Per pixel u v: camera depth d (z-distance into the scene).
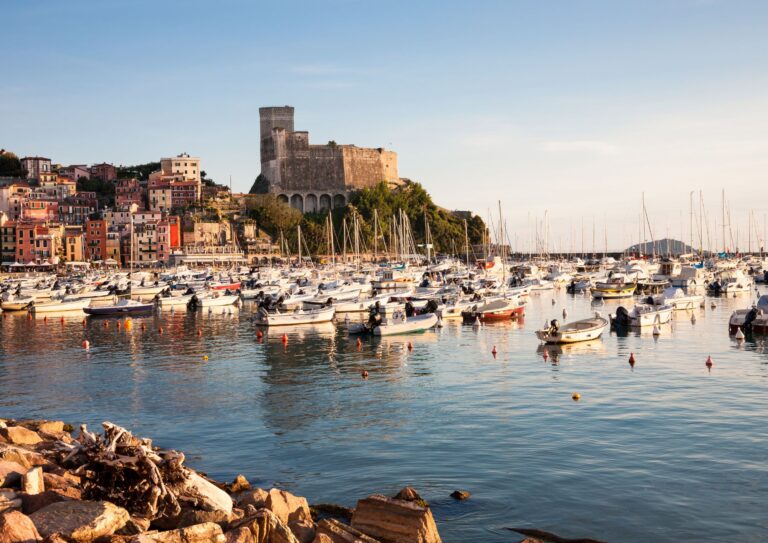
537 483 28.92
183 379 53.31
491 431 36.50
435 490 28.41
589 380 49.28
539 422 38.03
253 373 55.38
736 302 111.19
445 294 106.44
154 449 33.75
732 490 27.81
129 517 20.27
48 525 18.80
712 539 23.83
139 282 143.00
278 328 86.06
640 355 60.09
